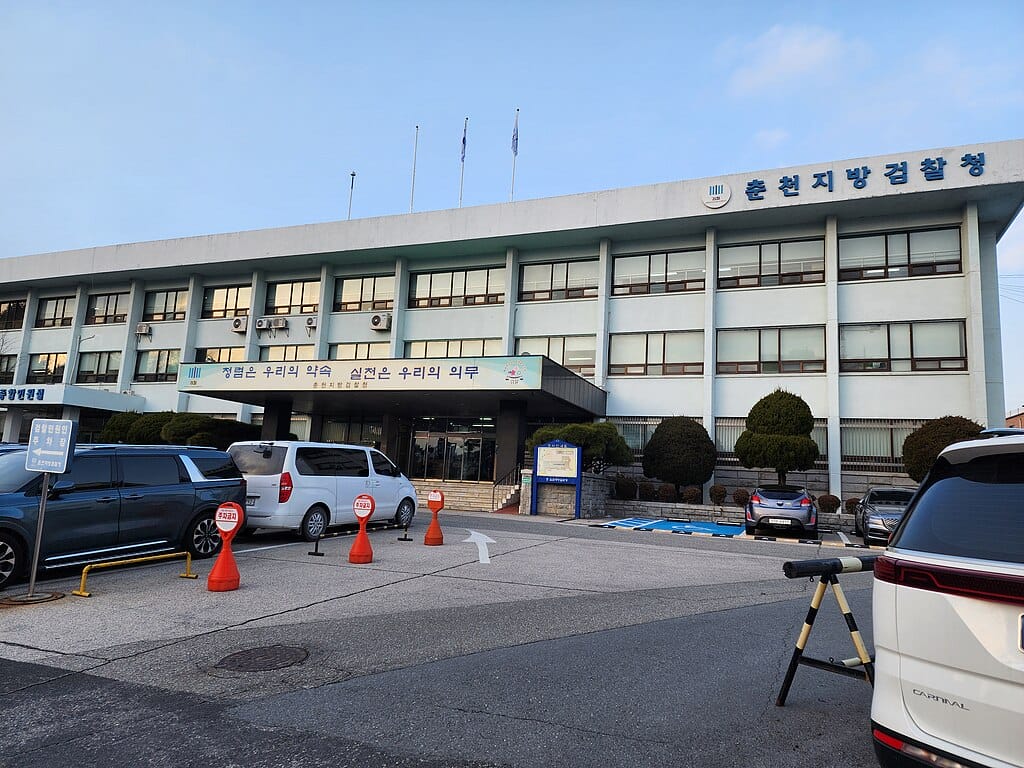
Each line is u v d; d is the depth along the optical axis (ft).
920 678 8.79
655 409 86.22
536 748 12.06
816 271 81.61
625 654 18.19
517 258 95.96
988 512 9.02
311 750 11.78
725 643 19.60
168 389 113.09
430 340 99.50
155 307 118.52
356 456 43.45
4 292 130.31
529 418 93.81
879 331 77.87
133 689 14.82
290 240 102.32
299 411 102.47
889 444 75.10
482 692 14.96
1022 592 7.95
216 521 25.77
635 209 84.43
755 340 83.25
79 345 120.88
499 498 77.10
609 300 90.58
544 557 35.78
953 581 8.60
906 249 78.13
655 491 78.13
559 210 88.28
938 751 8.38
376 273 104.42
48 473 23.43
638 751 12.01
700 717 13.71
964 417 69.00
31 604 22.39
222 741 12.12
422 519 56.75
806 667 17.34
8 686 14.92
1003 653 8.05
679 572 32.73
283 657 17.24
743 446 70.49
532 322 93.91
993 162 70.18
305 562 31.48
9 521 24.49
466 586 26.96
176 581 26.48
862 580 32.07
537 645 18.90
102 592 24.36
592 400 84.38
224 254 105.81
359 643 18.65
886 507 51.80
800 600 26.43
